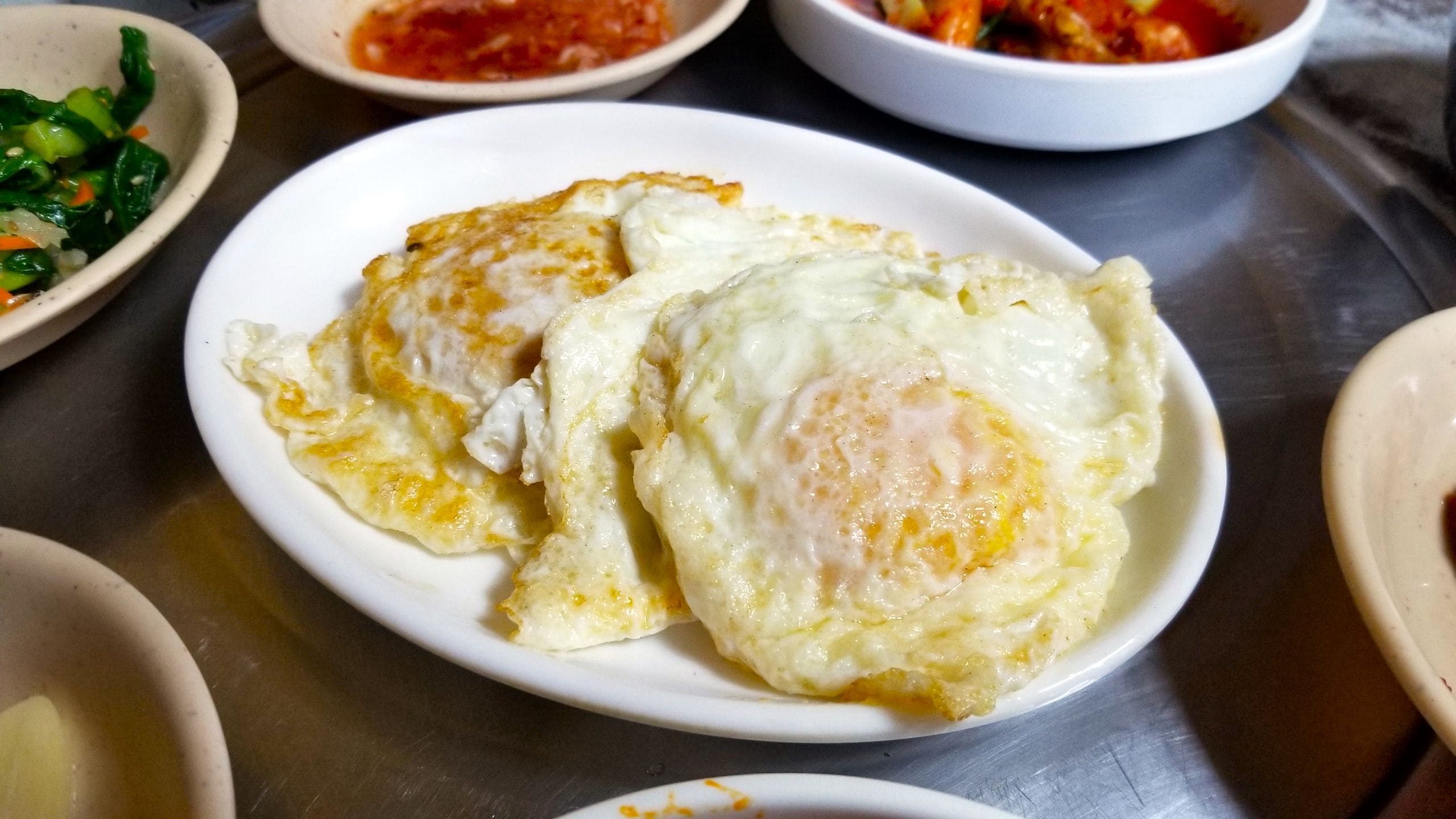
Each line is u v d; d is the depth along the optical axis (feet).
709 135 1.32
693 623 1.07
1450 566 1.11
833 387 1.05
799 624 1.01
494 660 0.99
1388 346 1.12
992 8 1.55
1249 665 1.09
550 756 1.04
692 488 1.04
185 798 0.92
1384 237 1.42
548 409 1.09
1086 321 1.13
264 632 1.08
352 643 1.08
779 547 1.03
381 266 1.21
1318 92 1.60
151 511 1.14
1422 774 1.03
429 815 1.01
